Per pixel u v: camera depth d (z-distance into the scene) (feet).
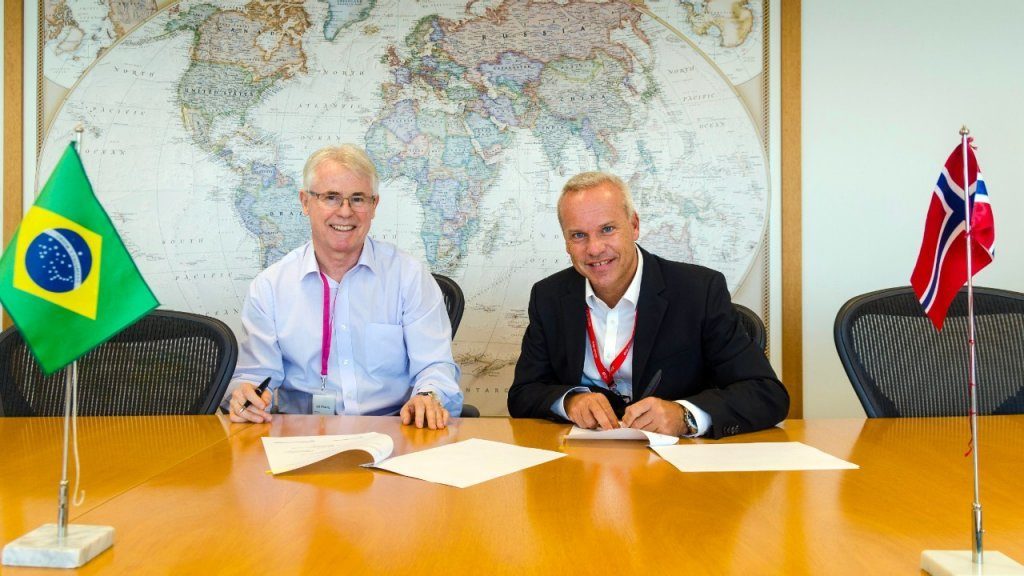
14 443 4.59
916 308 6.23
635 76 9.69
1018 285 9.64
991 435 4.84
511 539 2.88
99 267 2.90
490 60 9.71
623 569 2.58
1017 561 2.64
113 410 5.98
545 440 4.75
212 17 9.70
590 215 5.94
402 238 9.74
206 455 4.28
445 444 4.60
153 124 9.68
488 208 9.72
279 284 7.00
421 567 2.60
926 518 3.12
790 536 2.90
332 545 2.81
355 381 6.94
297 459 4.12
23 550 2.61
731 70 9.62
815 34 9.66
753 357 5.85
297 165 9.71
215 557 2.69
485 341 9.77
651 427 4.83
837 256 9.67
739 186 9.62
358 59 9.73
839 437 4.81
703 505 3.30
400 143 9.73
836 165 9.67
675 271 6.34
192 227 9.69
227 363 6.04
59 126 9.62
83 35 9.65
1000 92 9.64
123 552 2.75
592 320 6.56
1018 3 9.60
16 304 2.81
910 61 9.65
